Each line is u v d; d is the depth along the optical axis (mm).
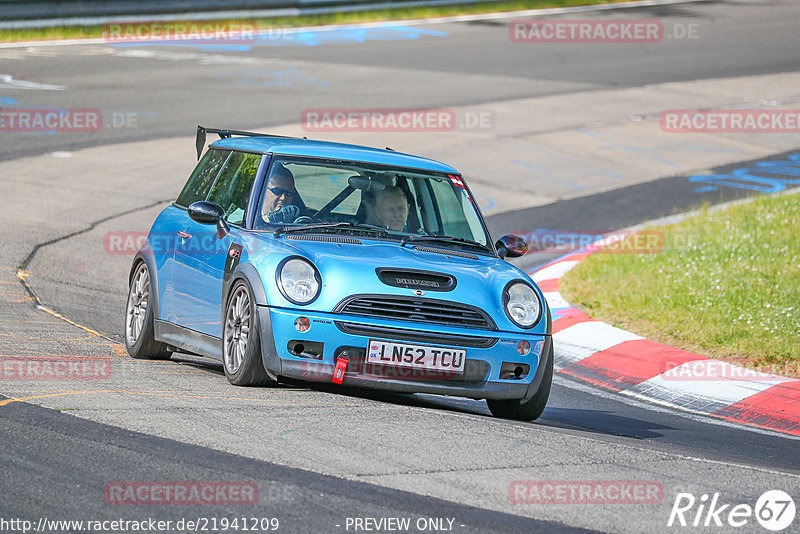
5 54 92562
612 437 22375
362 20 122750
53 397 20484
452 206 26594
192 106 76625
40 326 30547
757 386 29312
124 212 51469
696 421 26562
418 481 16547
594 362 33125
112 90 80750
